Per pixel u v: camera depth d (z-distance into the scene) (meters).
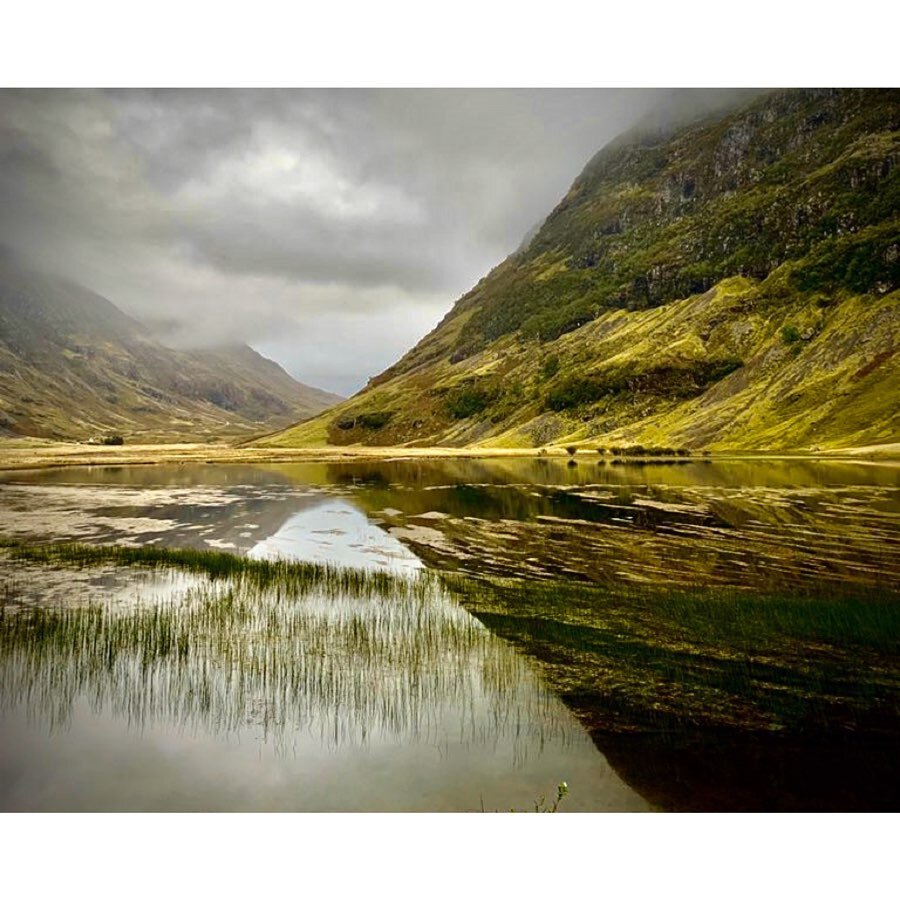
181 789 13.24
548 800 12.87
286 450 173.88
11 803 12.69
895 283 193.00
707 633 22.42
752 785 13.42
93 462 121.69
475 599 27.14
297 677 18.72
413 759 14.43
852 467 99.56
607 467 116.12
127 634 22.14
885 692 17.72
